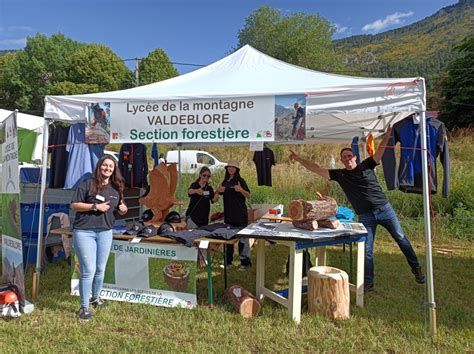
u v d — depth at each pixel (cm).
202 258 585
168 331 376
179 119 414
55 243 602
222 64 554
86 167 477
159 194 507
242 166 1412
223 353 334
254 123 396
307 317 401
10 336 362
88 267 394
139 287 442
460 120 2181
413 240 802
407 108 371
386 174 464
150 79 4772
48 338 359
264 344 349
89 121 439
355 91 380
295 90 396
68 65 4628
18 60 4959
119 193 411
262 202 1043
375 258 664
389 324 391
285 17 4406
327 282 399
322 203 429
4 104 5012
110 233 409
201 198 575
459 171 1037
